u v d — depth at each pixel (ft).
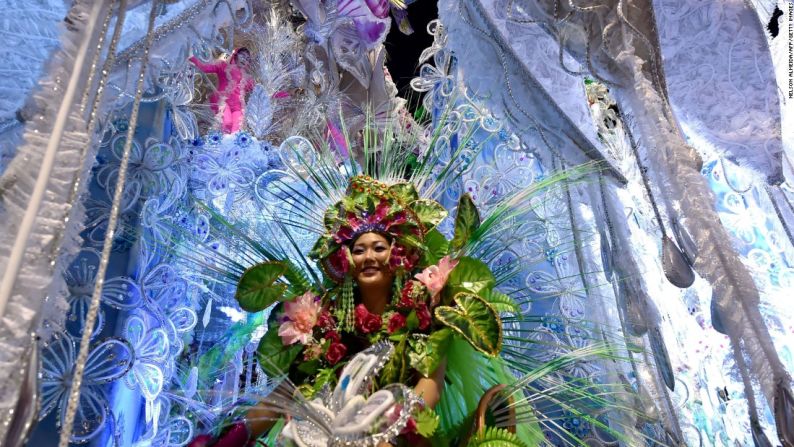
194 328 7.47
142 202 6.53
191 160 7.64
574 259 7.75
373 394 5.38
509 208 7.23
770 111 6.72
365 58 10.05
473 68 7.79
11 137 5.10
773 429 6.19
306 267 7.45
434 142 7.68
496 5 7.47
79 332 5.67
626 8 6.29
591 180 7.34
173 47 6.33
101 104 4.51
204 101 8.79
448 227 8.06
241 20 7.04
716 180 7.98
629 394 6.45
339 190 7.52
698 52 6.79
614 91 6.40
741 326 5.08
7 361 3.36
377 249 6.40
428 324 6.08
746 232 7.73
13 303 3.46
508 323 7.20
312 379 6.18
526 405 6.23
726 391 7.14
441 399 6.14
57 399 5.30
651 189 6.01
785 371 4.86
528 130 7.56
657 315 6.66
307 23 9.63
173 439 6.14
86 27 4.35
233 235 7.39
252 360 7.28
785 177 7.47
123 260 6.28
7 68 5.24
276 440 5.50
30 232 3.63
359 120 9.53
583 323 7.27
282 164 8.15
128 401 6.17
